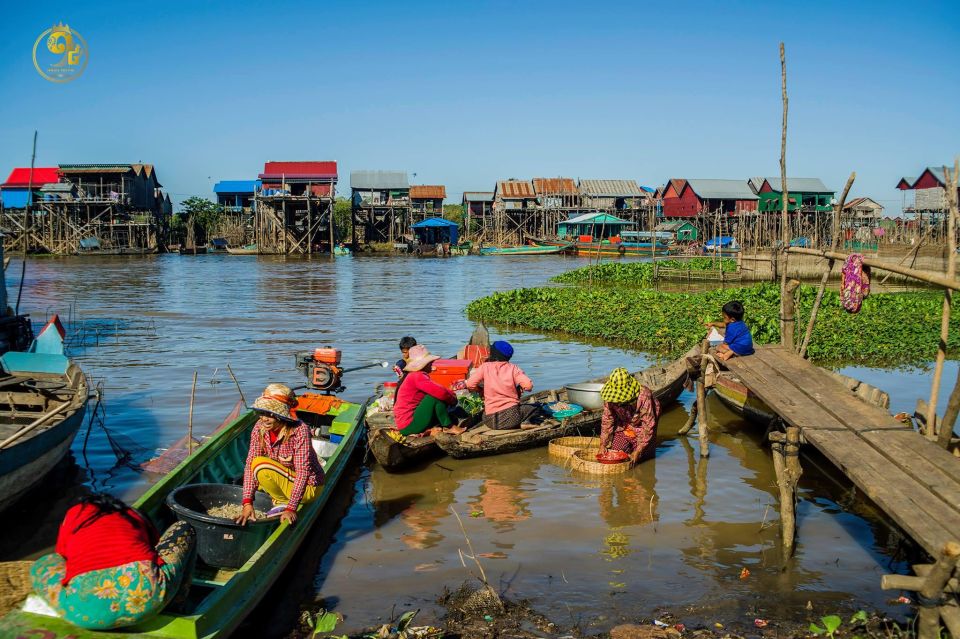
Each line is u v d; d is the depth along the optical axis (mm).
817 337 17375
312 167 71188
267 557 5688
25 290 32844
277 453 6305
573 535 7125
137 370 14664
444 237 78188
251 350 17172
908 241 44125
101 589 4391
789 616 5633
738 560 6590
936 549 4707
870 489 5629
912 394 12703
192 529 5043
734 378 8914
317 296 30953
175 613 4836
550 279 40812
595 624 5504
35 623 4465
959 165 6980
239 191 80375
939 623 4770
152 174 73938
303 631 5457
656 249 66312
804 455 9531
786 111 10617
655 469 9102
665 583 6156
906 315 21516
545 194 78062
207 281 38500
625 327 19562
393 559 6633
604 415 9000
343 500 8062
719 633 5375
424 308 26516
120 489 8172
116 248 64438
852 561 6578
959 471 5867
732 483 8586
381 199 77250
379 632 5336
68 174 66000
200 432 10234
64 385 10109
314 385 10320
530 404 9898
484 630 5410
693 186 71500
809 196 69688
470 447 9070
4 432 8500
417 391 9242
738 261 39219
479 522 7453
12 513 7555
